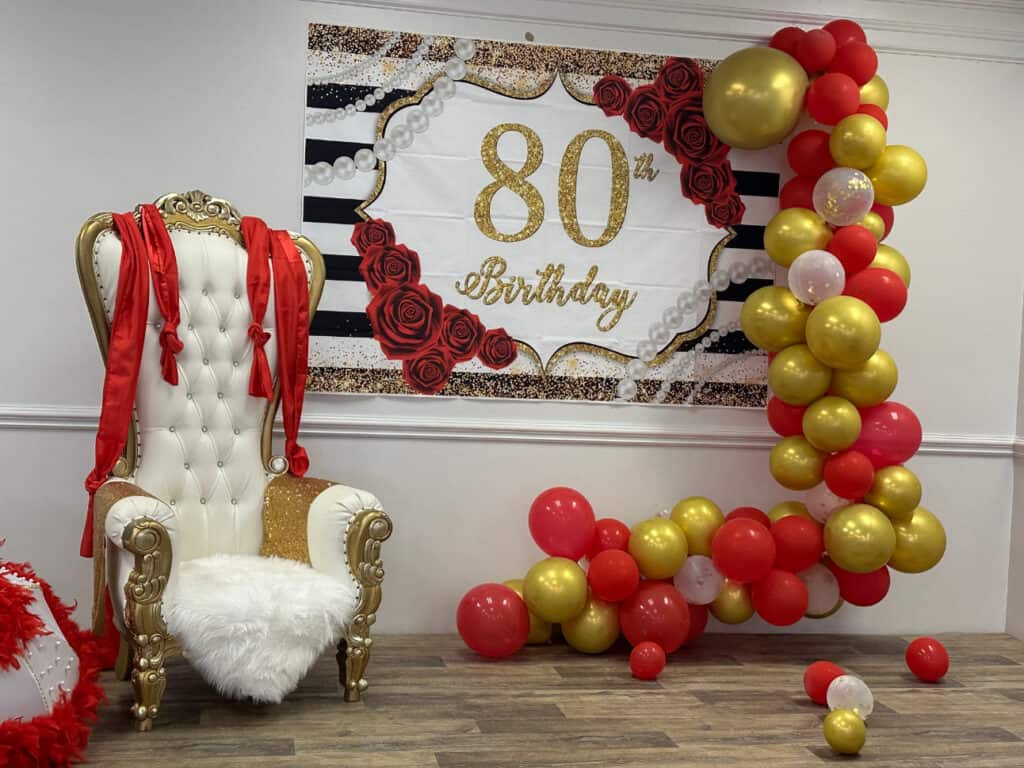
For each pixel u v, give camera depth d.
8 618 2.48
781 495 4.06
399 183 3.76
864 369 3.44
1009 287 4.18
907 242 4.11
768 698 3.22
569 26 3.85
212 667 2.67
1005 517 4.18
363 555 2.97
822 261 3.41
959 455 4.17
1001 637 4.13
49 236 3.53
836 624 4.11
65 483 3.57
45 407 3.54
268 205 3.68
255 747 2.67
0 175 3.49
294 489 3.19
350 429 3.74
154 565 2.68
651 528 3.53
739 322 4.00
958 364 4.16
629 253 3.93
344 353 3.74
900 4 4.03
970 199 4.14
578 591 3.47
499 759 2.64
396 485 3.80
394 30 3.73
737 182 3.97
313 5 3.68
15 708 2.44
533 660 3.55
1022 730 2.98
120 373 3.01
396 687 3.21
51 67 3.52
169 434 3.13
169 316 3.09
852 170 3.48
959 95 4.11
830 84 3.52
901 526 3.56
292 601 2.75
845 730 2.73
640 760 2.67
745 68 3.61
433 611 3.85
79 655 2.79
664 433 3.96
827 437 3.43
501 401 3.87
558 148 3.86
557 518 3.52
